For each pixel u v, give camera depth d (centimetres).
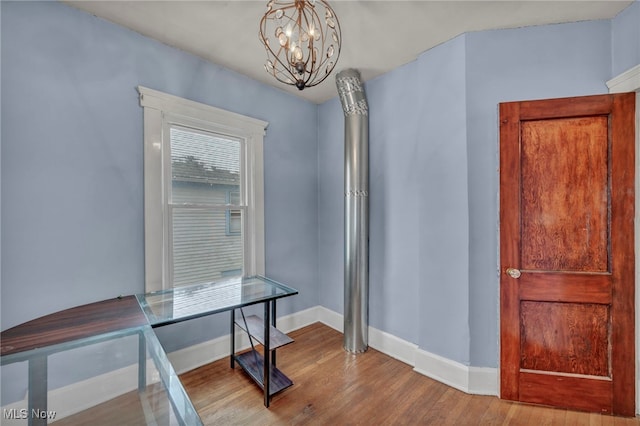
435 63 214
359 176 252
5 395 105
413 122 233
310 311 310
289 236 293
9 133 153
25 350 107
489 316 195
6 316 153
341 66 243
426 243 219
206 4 171
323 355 245
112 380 104
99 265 183
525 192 185
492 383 193
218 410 177
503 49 194
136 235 198
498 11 176
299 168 302
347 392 195
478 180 197
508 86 193
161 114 208
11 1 154
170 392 98
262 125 267
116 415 93
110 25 186
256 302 177
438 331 212
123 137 192
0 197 151
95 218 181
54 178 167
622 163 170
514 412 176
